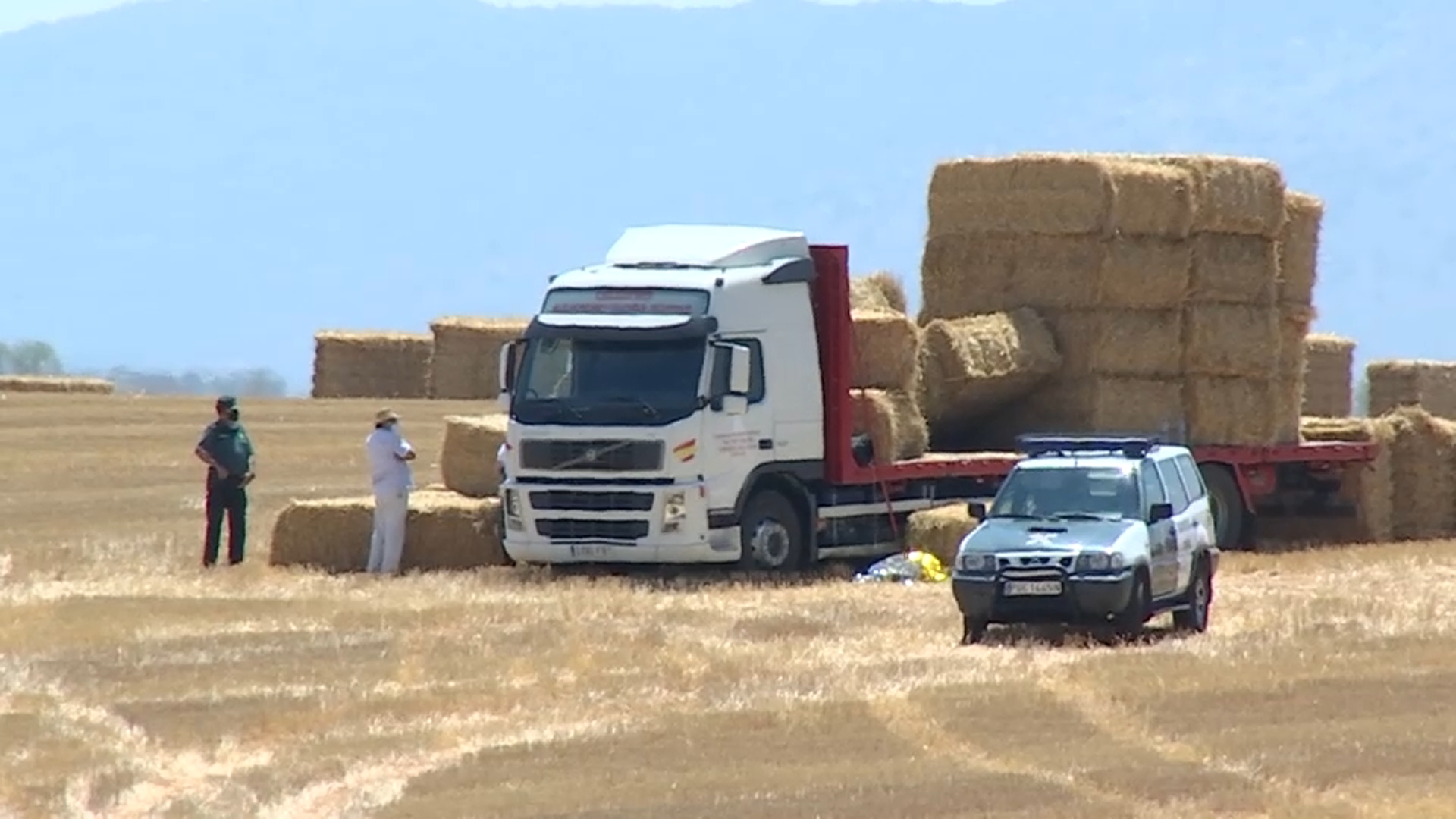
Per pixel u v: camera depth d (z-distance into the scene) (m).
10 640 102.00
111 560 133.00
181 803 71.75
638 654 98.00
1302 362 152.25
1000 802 69.19
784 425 131.25
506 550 130.12
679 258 131.12
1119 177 142.25
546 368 129.00
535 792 71.44
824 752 77.06
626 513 126.62
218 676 93.12
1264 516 158.00
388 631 105.25
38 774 75.62
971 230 146.62
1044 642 103.19
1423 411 161.25
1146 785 71.12
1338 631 103.44
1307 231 151.50
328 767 76.38
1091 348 143.00
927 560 129.88
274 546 135.75
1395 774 72.50
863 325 136.12
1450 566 135.75
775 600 117.25
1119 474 107.31
